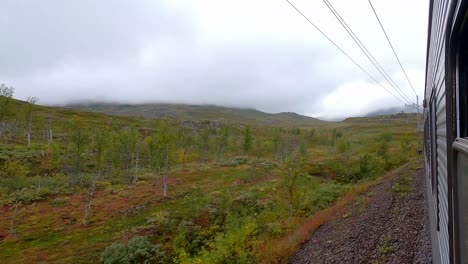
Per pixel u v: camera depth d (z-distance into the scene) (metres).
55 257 17.69
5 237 20.75
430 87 5.57
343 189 22.81
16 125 60.84
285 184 19.05
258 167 43.22
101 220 23.83
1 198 27.95
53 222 23.50
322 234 12.70
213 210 23.22
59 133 69.56
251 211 22.81
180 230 19.86
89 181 35.31
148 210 25.70
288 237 14.14
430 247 6.88
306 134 94.25
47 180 35.06
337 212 15.48
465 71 1.90
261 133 111.25
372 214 11.98
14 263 17.09
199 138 53.88
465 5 1.42
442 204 3.17
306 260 10.63
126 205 27.44
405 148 37.41
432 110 5.01
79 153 35.91
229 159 51.09
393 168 30.02
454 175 1.84
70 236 20.83
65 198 29.47
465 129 1.91
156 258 17.30
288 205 19.98
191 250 18.09
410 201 11.72
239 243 12.26
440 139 3.40
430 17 4.38
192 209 23.48
